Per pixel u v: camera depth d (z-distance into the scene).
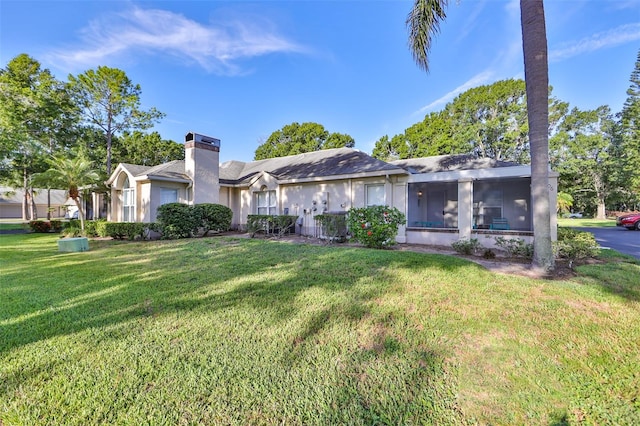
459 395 2.51
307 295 4.75
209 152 15.41
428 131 32.81
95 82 20.91
